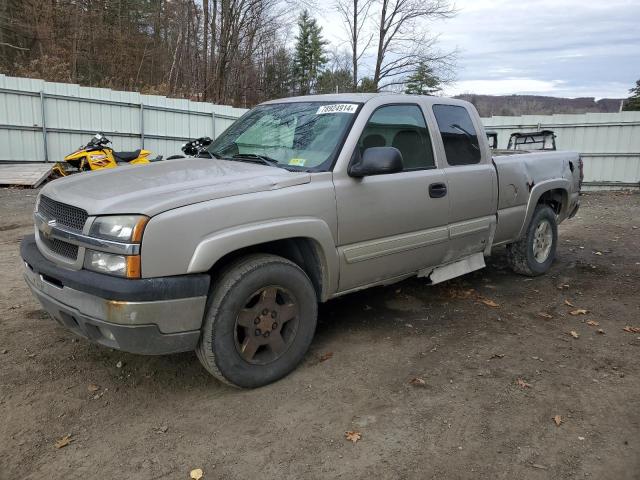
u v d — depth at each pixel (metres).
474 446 2.91
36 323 4.42
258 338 3.43
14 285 5.38
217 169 3.72
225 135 4.72
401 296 5.40
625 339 4.41
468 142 4.96
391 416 3.19
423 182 4.34
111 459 2.76
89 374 3.63
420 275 4.68
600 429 3.09
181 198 3.07
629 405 3.35
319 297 3.88
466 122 5.03
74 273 3.05
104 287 2.87
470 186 4.81
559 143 16.09
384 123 4.18
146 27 30.92
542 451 2.88
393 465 2.74
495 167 5.18
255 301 3.45
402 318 4.79
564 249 7.76
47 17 26.83
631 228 9.51
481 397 3.42
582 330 4.60
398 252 4.24
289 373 3.67
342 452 2.84
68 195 3.33
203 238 3.06
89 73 26.81
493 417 3.19
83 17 27.84
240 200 3.24
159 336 2.99
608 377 3.72
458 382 3.62
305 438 2.96
